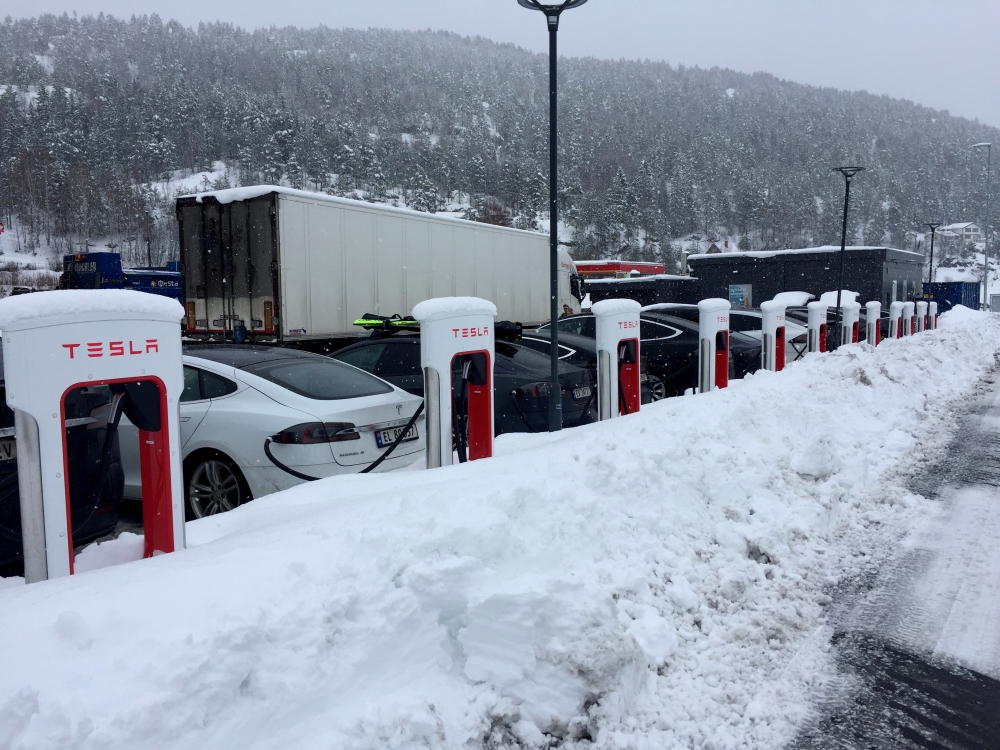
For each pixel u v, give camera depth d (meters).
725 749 2.60
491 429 5.90
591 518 3.74
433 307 5.35
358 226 12.66
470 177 110.50
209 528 4.38
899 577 4.22
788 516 4.60
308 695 2.27
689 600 3.50
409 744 2.30
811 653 3.32
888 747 2.65
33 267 69.19
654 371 11.45
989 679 3.14
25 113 115.31
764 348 11.34
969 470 6.68
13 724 1.84
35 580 3.23
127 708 1.94
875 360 10.48
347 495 4.54
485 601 2.65
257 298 11.53
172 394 3.80
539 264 18.27
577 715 2.57
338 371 6.50
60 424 3.29
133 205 84.00
